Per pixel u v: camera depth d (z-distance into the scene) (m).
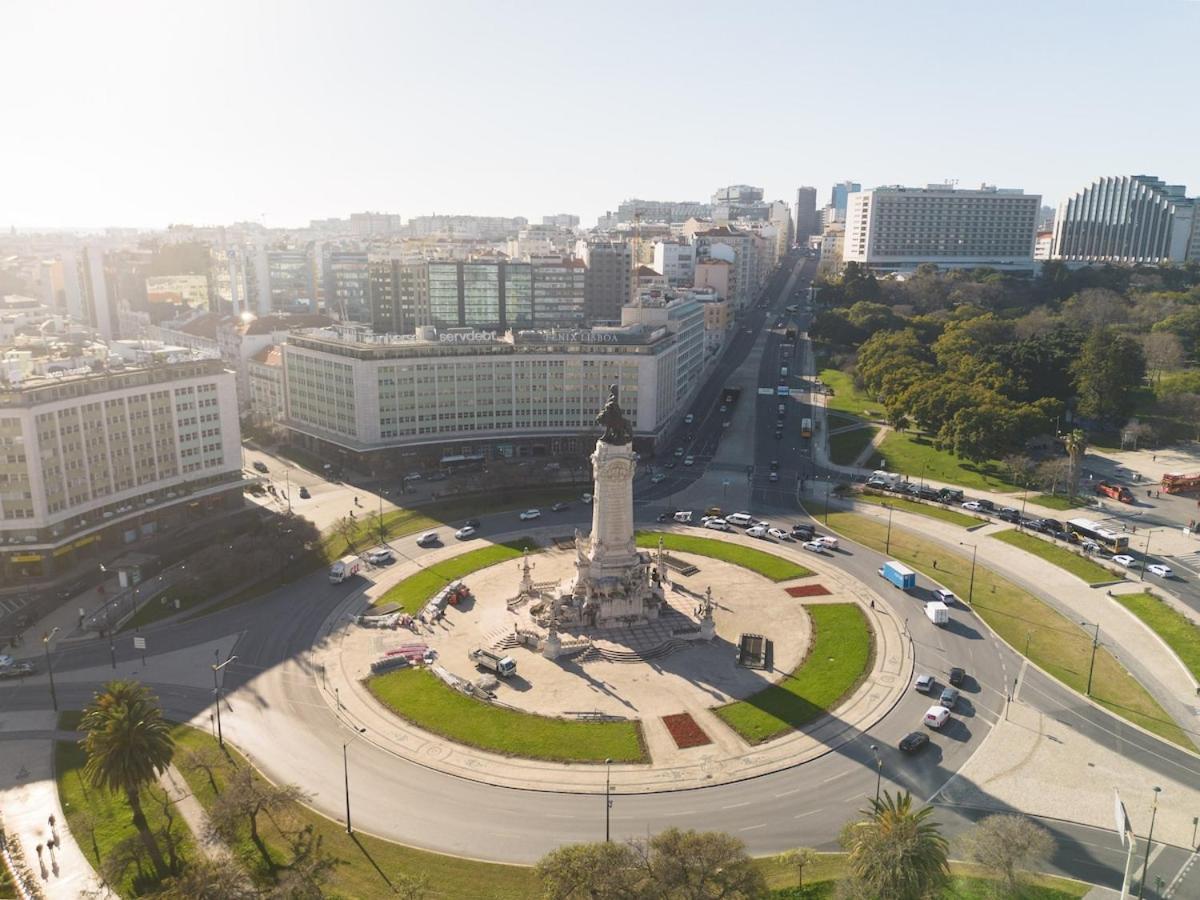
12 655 155.00
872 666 148.38
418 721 132.25
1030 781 117.56
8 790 117.50
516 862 102.75
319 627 164.00
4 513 182.75
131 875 101.38
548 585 179.62
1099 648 154.12
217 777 118.44
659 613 167.75
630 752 124.62
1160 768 120.44
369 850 104.62
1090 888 97.62
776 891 96.75
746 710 135.12
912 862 84.94
